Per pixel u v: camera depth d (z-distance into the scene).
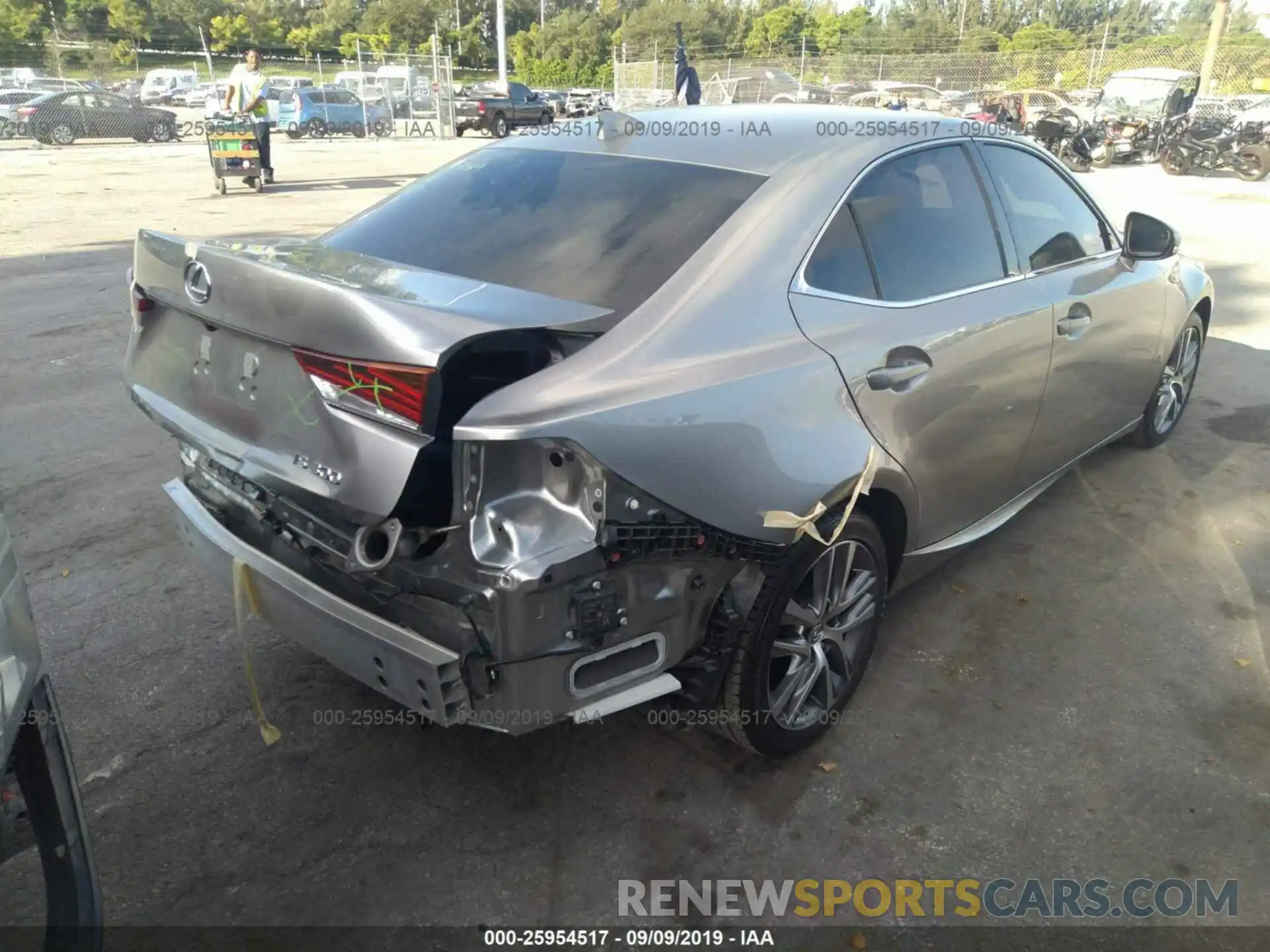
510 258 2.65
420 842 2.50
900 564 3.07
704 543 2.23
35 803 1.82
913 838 2.55
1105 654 3.35
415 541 2.10
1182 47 27.12
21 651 1.71
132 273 2.75
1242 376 6.41
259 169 13.91
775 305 2.53
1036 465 3.71
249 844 2.47
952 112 24.62
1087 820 2.62
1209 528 4.28
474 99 28.86
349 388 2.02
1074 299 3.60
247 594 2.43
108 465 4.66
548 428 1.97
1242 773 2.79
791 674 2.71
